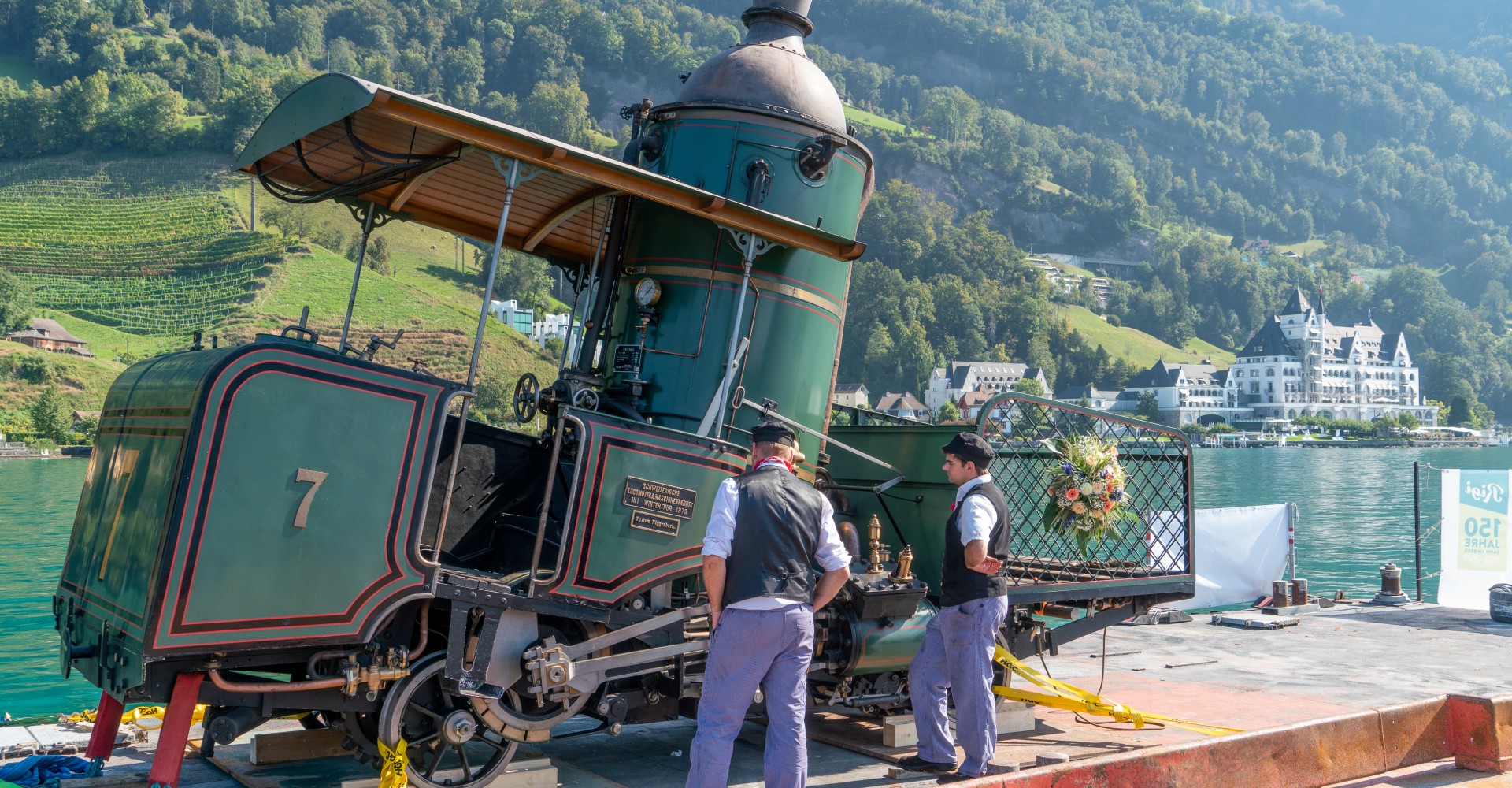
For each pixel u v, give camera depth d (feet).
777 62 20.75
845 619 18.39
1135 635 36.40
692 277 19.21
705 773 13.78
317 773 16.49
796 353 19.80
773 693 14.23
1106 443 21.71
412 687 14.37
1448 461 414.62
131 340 398.83
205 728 15.08
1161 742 19.83
